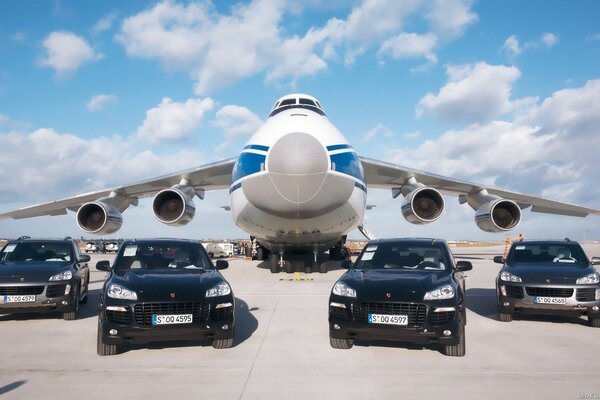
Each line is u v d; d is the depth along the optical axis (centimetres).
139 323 544
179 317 547
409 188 1580
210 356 558
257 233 1384
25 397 420
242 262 2075
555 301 717
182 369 506
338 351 582
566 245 871
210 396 425
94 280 1445
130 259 690
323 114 1349
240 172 1248
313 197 1134
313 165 1095
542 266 791
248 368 510
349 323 564
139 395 427
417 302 548
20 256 885
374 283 591
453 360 543
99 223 1408
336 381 467
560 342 634
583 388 445
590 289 712
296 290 1117
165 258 698
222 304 575
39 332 704
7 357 556
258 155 1184
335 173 1155
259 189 1159
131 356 559
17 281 748
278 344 615
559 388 445
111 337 540
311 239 1347
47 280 763
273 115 1340
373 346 606
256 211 1243
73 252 906
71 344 623
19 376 482
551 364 526
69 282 782
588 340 646
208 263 708
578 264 815
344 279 622
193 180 1608
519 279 750
